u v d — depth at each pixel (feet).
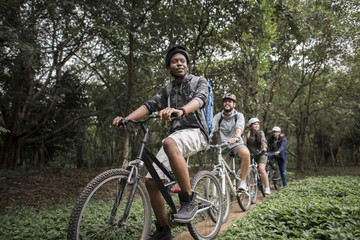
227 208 12.44
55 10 15.49
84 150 49.49
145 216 8.42
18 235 10.49
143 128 8.19
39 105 40.04
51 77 37.11
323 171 51.01
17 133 40.68
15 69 20.02
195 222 10.04
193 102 7.99
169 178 8.89
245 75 24.20
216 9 22.25
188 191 8.30
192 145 8.68
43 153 44.45
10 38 14.05
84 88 39.88
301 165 51.47
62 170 39.93
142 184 8.32
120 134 43.75
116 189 7.22
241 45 23.25
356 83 42.65
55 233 10.35
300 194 16.66
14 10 15.42
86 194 6.39
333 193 15.61
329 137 66.39
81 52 21.24
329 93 47.29
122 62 21.38
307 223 9.48
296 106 50.72
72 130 46.29
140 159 7.61
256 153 20.22
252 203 18.08
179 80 9.23
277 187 25.61
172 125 9.29
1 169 37.93
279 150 24.66
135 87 23.26
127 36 19.56
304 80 44.55
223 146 14.71
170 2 22.35
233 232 9.95
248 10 22.21
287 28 30.81
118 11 16.52
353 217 9.41
